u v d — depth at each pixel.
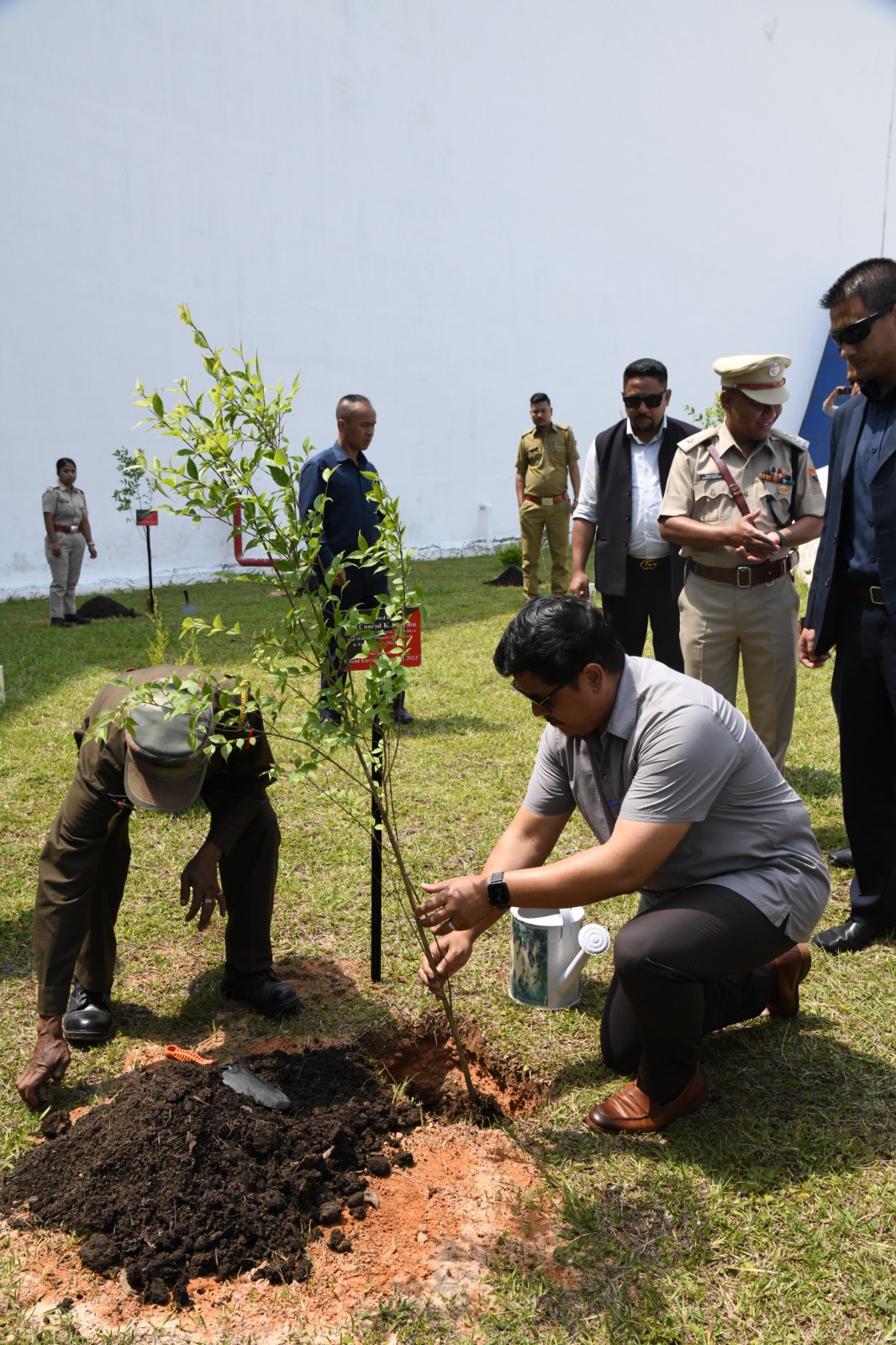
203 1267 2.47
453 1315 2.34
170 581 15.09
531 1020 3.48
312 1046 3.36
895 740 3.82
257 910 3.53
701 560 4.73
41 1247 2.53
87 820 3.04
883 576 3.64
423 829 5.08
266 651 2.91
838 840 4.90
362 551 2.85
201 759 2.93
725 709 2.85
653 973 2.71
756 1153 2.81
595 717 2.74
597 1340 2.26
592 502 5.68
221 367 2.54
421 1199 2.73
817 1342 2.24
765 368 4.38
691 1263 2.45
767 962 2.92
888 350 3.57
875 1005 3.49
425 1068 3.49
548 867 2.72
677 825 2.70
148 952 3.97
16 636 10.77
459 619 11.03
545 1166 2.81
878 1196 2.64
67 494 11.84
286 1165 2.74
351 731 2.85
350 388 16.45
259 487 13.78
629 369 5.31
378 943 3.71
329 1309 2.37
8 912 4.32
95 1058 3.31
